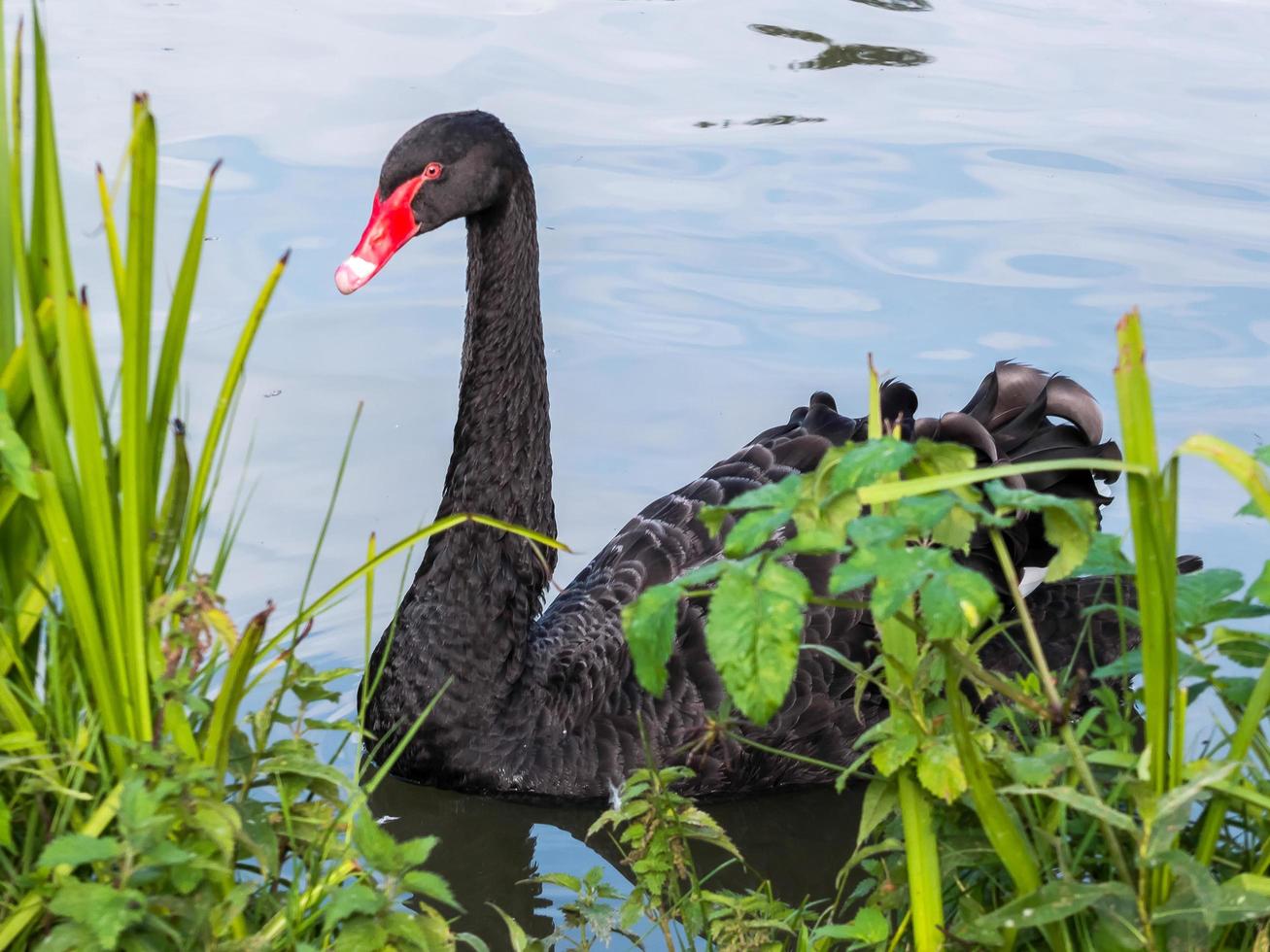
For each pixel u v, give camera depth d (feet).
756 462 18.08
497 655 16.92
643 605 7.14
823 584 16.90
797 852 15.64
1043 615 17.81
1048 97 30.58
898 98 30.58
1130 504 7.06
